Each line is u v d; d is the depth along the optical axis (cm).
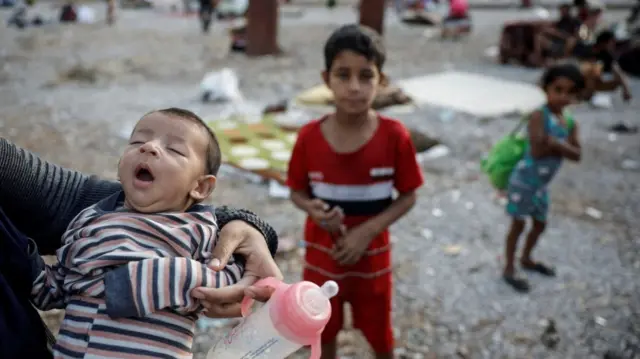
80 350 115
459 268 432
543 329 364
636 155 695
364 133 254
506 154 403
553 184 602
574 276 427
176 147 127
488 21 1958
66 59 1105
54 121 737
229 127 715
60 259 123
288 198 544
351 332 353
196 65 1108
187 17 1836
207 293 118
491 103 902
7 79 936
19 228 131
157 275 114
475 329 362
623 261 452
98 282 117
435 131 755
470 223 506
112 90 904
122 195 137
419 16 1811
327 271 263
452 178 605
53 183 135
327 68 254
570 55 1092
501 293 402
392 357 279
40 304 123
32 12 1772
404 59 1258
